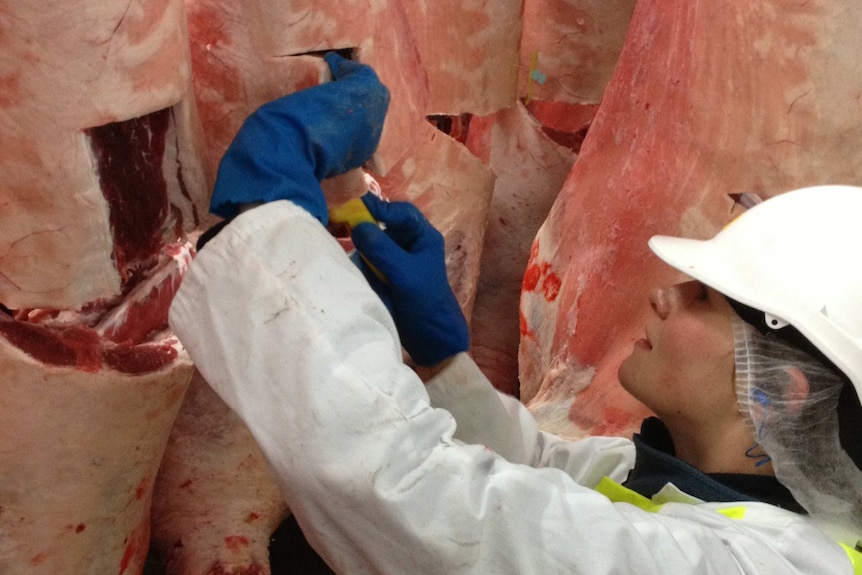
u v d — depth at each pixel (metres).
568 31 1.99
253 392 0.77
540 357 1.87
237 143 0.86
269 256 0.78
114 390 1.01
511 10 1.74
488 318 2.18
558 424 1.66
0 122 0.84
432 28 1.60
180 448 1.37
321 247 0.80
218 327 0.79
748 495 0.95
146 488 1.19
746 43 1.42
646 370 1.03
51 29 0.80
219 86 1.09
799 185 1.43
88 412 1.00
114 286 0.97
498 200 2.07
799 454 0.92
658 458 1.00
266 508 1.42
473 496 0.77
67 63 0.82
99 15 0.82
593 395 1.66
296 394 0.75
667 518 0.85
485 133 2.03
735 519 0.90
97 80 0.84
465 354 1.08
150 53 0.88
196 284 0.80
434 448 0.78
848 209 0.96
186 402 1.34
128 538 1.19
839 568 0.86
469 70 1.72
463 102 1.73
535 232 2.09
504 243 2.11
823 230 0.95
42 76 0.82
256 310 0.77
